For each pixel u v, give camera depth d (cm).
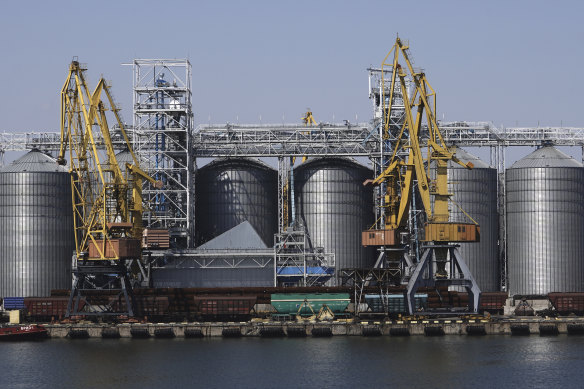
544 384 16250
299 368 17500
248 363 18000
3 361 18475
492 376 16850
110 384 16462
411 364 17825
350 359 18312
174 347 19888
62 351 19538
